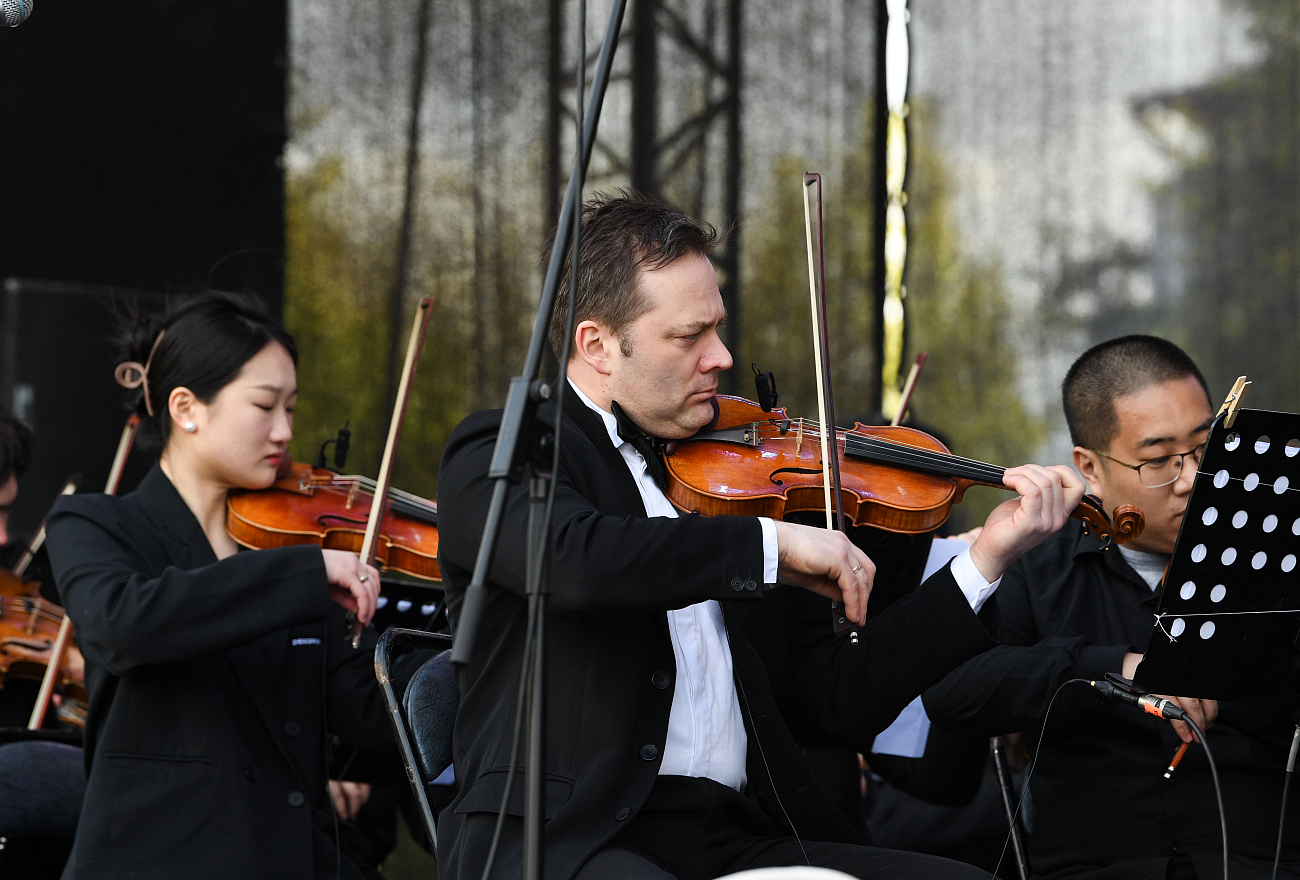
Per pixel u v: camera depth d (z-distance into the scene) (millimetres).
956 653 8367
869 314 33094
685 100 32250
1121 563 10344
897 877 7711
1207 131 37281
